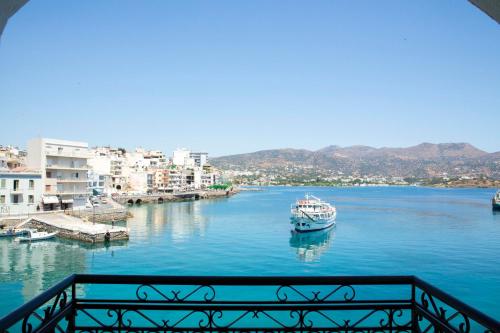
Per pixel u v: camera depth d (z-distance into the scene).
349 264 44.22
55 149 78.44
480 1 3.32
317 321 24.52
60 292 4.39
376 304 4.98
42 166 76.00
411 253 49.97
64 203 79.75
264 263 44.84
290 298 29.52
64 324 16.16
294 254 49.94
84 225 60.81
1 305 30.12
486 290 33.69
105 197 111.88
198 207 124.12
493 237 62.50
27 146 77.88
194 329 4.91
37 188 72.44
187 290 31.80
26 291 33.75
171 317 25.39
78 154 82.88
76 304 4.85
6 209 67.50
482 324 3.48
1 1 3.12
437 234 66.12
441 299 4.15
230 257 47.91
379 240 60.53
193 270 41.56
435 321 4.35
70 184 82.00
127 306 4.87
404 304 5.00
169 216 95.69
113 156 151.12
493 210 113.69
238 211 110.62
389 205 138.00
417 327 4.88
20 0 3.31
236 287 32.69
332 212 77.50
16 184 69.69
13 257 46.69
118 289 31.56
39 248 51.66
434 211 112.06
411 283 4.85
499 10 3.25
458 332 3.92
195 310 4.88
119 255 48.62
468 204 141.62
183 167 193.75
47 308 4.26
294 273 40.44
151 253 50.03
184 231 69.81
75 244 54.31
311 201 76.81
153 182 158.62
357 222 84.69
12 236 57.53
